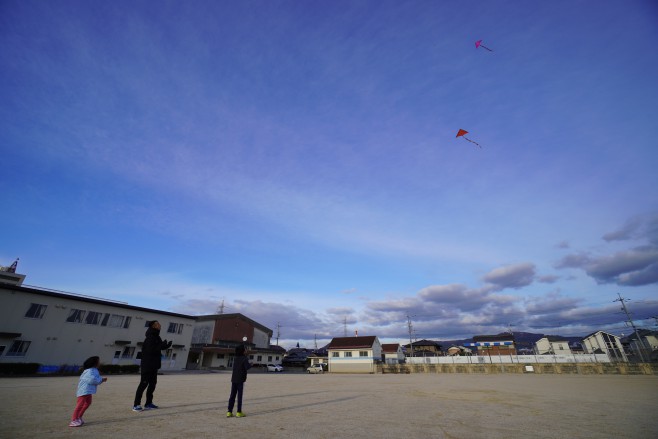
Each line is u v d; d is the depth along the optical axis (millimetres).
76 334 26734
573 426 6590
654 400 11141
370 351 46875
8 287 23750
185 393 11609
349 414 7789
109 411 7293
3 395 9750
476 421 7059
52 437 4965
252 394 12031
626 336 59344
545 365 35312
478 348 65438
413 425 6551
